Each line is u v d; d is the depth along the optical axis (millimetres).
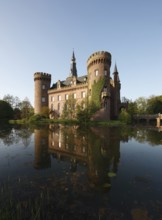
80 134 19953
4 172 7066
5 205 4359
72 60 68812
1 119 65250
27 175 6695
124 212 4055
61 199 4688
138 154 10406
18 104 90625
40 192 5133
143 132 22609
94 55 42969
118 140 15641
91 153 10617
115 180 6238
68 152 10867
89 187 5551
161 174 6953
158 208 4242
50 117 57875
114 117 48250
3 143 14352
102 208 4230
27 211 4074
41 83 59719
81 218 3807
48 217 3848
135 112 59781
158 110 70188
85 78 51094
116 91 50875
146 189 5434
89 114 40219
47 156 9852
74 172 7090
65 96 54344
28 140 15812
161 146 12930
